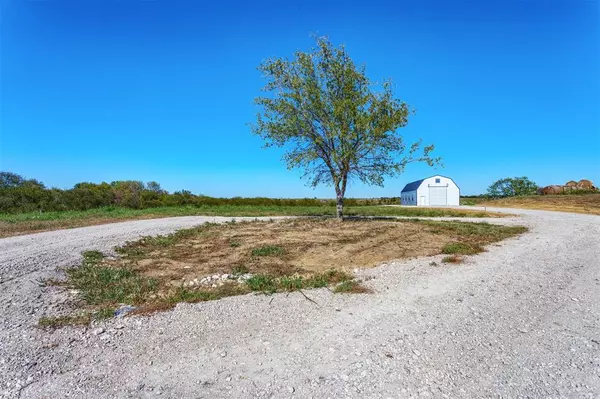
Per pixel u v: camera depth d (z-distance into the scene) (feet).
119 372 11.19
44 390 10.21
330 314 15.90
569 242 36.60
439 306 16.94
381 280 21.40
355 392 10.00
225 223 53.47
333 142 51.34
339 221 53.78
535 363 11.57
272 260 27.81
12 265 24.17
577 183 162.50
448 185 142.92
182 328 14.49
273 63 51.93
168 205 118.32
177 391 10.16
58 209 91.30
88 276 22.66
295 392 10.05
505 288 19.97
